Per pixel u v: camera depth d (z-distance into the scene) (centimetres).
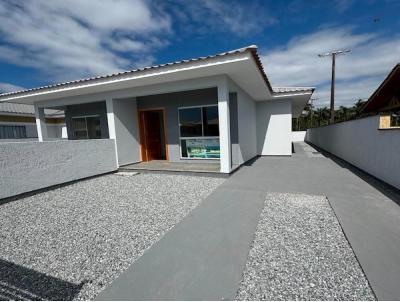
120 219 372
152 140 980
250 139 963
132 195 505
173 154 877
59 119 1728
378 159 564
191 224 339
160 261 246
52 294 205
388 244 262
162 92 703
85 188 587
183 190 529
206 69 555
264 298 189
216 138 792
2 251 284
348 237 280
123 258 258
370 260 232
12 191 498
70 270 240
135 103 888
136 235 313
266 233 303
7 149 491
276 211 379
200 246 275
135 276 222
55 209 433
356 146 752
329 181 566
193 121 823
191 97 815
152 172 747
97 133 961
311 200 426
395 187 476
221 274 221
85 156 678
